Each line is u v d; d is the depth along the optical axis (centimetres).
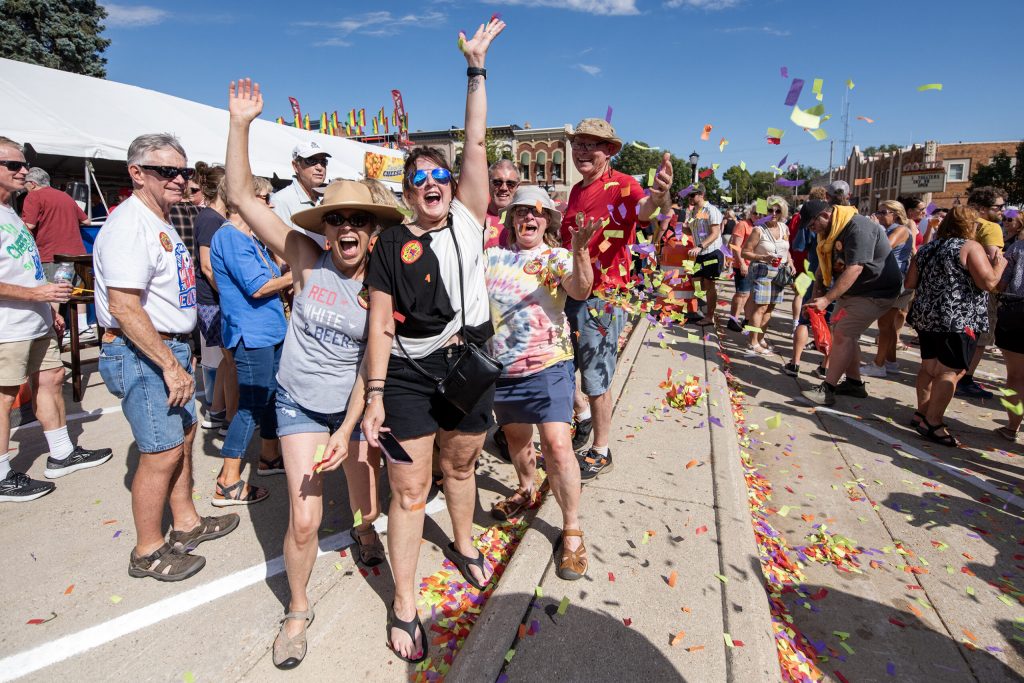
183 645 243
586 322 351
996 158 3378
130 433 468
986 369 725
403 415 223
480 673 214
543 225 286
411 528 233
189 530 305
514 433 327
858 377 591
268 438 385
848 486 399
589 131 347
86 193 883
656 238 333
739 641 234
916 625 267
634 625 243
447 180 225
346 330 232
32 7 2625
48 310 367
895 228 662
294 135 1345
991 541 335
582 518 322
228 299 340
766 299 734
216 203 418
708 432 448
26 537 319
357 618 258
